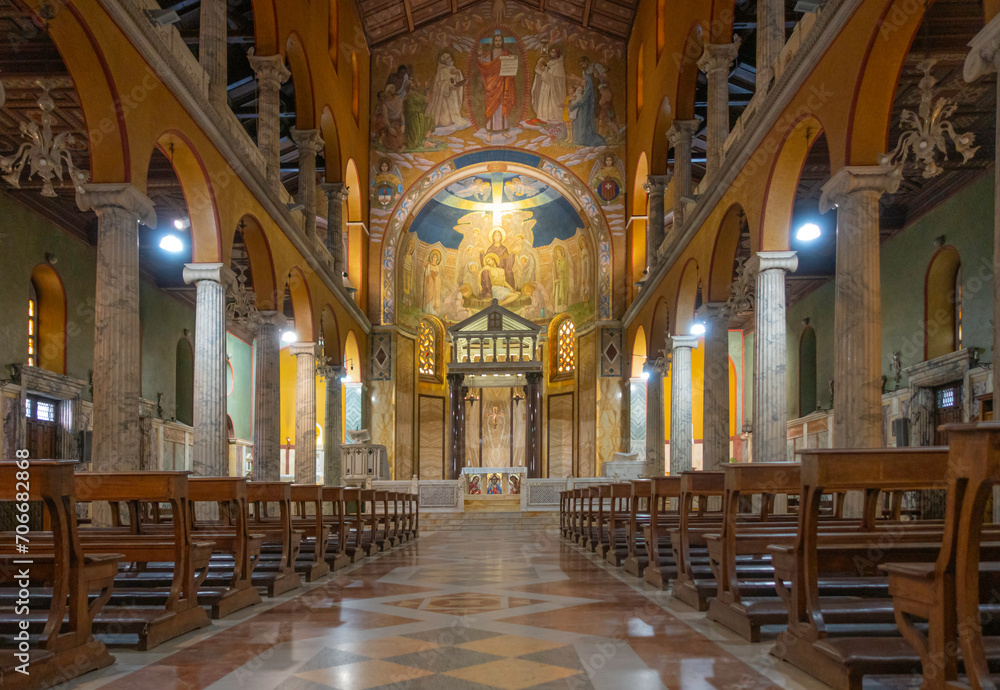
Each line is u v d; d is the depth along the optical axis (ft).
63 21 31.81
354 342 95.81
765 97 44.45
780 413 44.75
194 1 65.82
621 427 98.63
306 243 67.46
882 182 33.83
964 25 42.65
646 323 86.63
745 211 49.19
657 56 79.41
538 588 30.50
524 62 102.68
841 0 33.88
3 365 57.21
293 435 112.06
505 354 98.43
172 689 15.79
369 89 102.63
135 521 25.55
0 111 53.01
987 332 55.36
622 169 101.09
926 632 16.53
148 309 81.25
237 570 25.53
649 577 31.50
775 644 18.30
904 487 17.15
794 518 31.83
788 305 95.71
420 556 46.14
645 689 15.53
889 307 69.67
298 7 64.75
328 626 22.38
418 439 109.91
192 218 46.60
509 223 115.65
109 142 35.47
